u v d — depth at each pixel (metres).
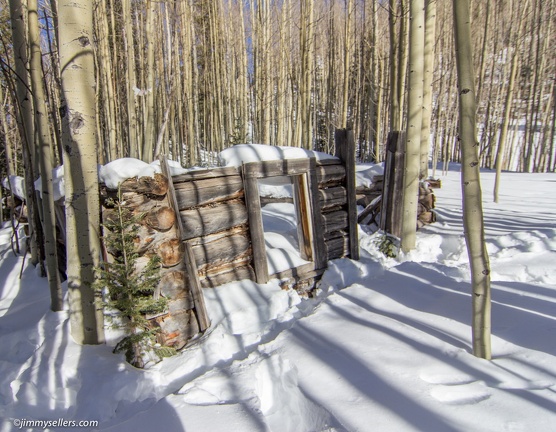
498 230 6.45
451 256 5.45
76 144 2.99
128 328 2.98
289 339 2.76
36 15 3.75
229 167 3.85
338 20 18.91
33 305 4.40
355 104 18.14
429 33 7.77
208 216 3.62
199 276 3.63
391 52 7.80
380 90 12.40
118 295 2.96
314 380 2.18
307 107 10.62
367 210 6.61
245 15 18.12
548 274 4.00
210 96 17.42
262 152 4.09
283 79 14.80
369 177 7.21
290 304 3.88
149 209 3.12
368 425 1.74
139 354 2.82
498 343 2.41
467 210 2.15
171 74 14.07
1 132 8.95
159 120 14.27
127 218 2.98
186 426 1.96
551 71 22.39
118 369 2.73
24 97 4.37
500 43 20.78
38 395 2.64
